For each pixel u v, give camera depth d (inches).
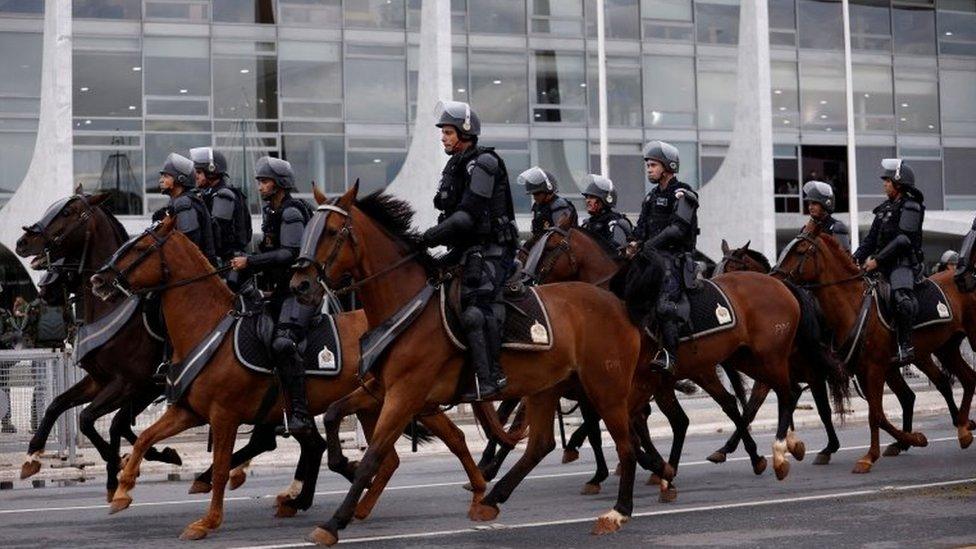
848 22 1486.2
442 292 434.9
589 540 439.8
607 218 622.2
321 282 420.8
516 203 1488.7
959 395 1138.0
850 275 638.5
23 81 1373.0
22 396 705.6
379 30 1440.7
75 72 1328.7
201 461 730.8
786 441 597.0
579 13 1526.8
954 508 492.7
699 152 1577.3
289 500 513.0
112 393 528.1
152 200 1350.9
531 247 603.8
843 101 1667.1
